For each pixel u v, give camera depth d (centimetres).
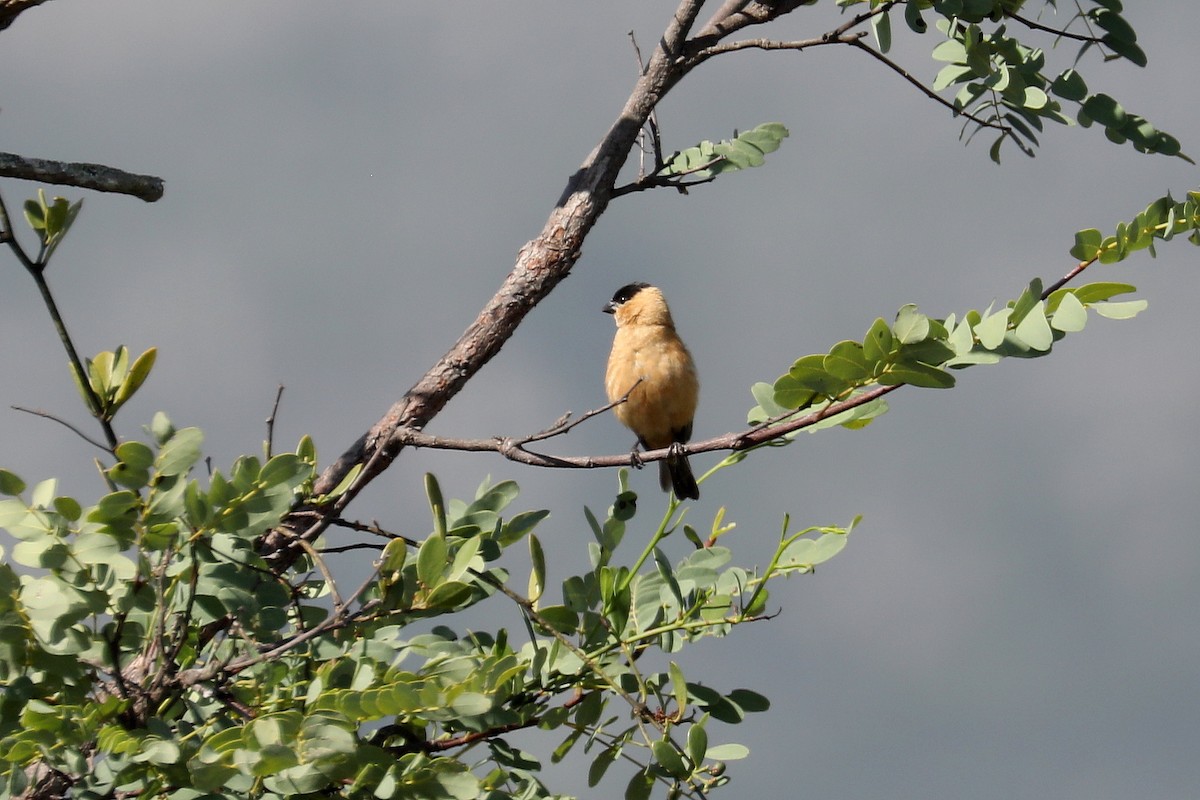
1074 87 1120
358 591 782
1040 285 818
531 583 948
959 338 837
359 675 783
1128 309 820
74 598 759
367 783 748
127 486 755
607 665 900
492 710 798
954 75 1158
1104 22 1118
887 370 828
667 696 918
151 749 708
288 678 894
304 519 1014
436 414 1179
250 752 691
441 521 800
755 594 929
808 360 830
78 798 733
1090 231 837
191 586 821
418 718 757
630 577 931
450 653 900
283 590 887
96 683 825
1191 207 827
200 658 940
